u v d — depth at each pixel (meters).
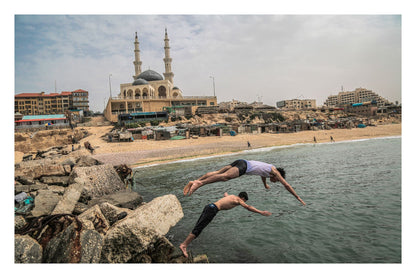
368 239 6.55
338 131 63.75
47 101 86.25
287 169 19.64
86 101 90.69
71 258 5.32
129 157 34.59
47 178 11.64
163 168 26.58
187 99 74.88
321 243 6.47
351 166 19.25
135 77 87.44
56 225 6.09
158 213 7.12
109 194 10.45
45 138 48.38
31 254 5.38
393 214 8.23
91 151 38.72
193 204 11.04
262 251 6.25
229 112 76.56
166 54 88.25
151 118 63.81
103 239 5.76
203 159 33.09
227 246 6.64
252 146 45.44
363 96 98.81
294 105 124.12
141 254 5.83
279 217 8.51
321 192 11.62
